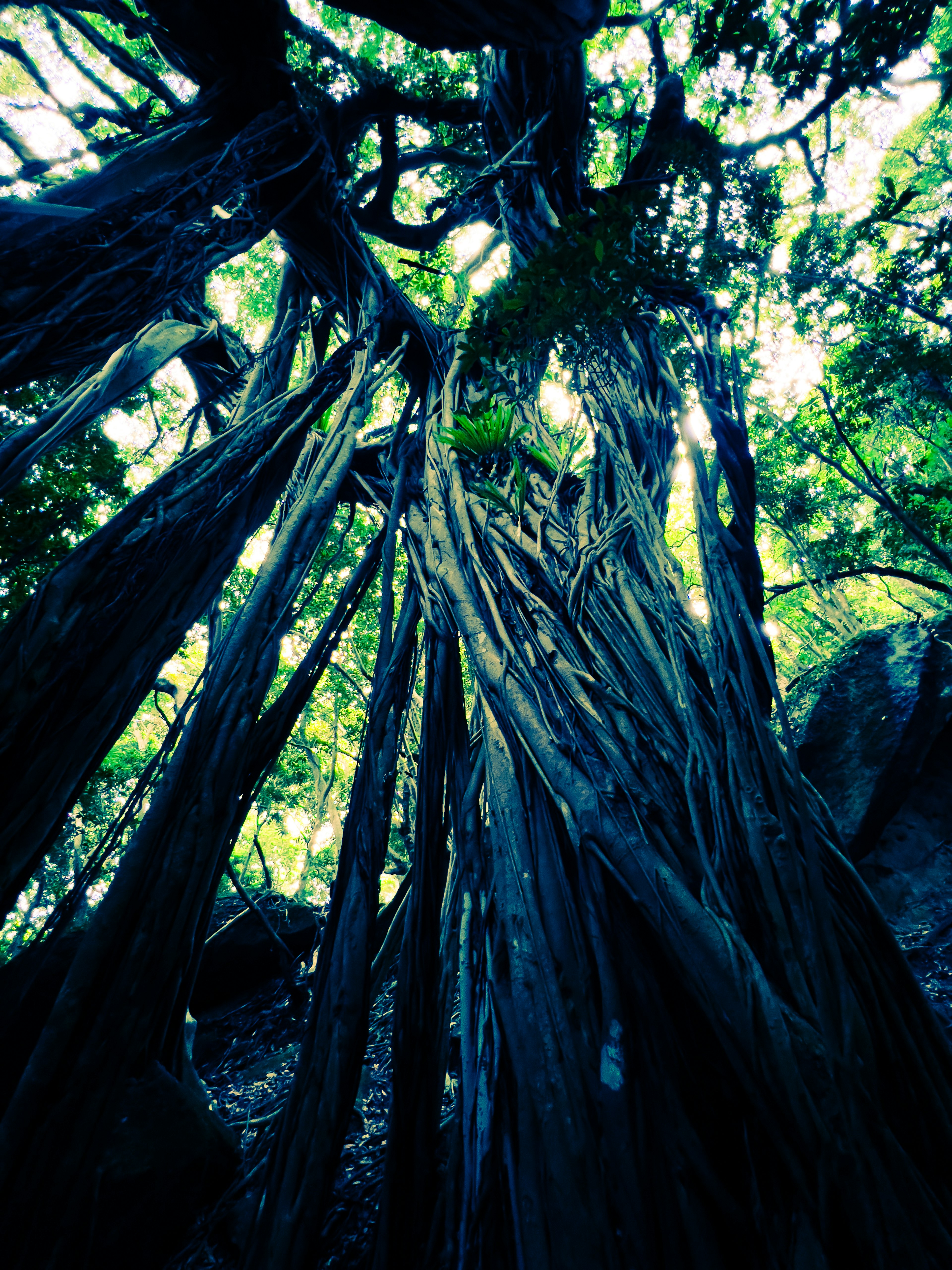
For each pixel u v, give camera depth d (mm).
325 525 3646
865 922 1698
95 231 2564
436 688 3137
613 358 3766
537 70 4891
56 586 2516
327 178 4207
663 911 1618
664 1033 1532
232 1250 2055
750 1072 1354
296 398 3936
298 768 12508
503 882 1989
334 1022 1964
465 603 2965
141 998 2057
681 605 2502
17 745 2209
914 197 5340
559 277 2889
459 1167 1671
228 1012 5879
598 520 3229
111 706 2502
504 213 5391
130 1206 2105
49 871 11336
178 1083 2469
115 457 6703
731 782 1871
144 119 3811
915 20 2506
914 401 8469
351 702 11766
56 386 5793
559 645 2557
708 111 6246
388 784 2701
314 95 4105
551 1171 1345
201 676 2885
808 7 2529
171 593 2904
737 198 5207
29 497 6137
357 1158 2506
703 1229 1231
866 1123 1243
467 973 2008
